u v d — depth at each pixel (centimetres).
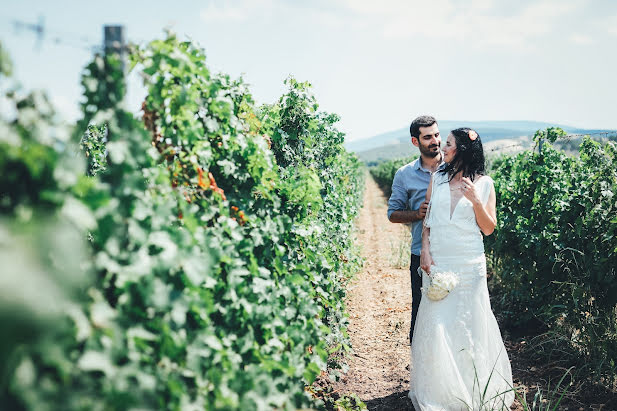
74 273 131
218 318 235
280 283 301
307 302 307
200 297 197
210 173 275
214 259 216
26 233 125
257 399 212
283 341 271
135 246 179
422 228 402
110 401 145
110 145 181
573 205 480
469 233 348
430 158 412
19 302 108
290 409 233
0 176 137
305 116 511
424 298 361
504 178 699
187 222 214
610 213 432
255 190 324
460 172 357
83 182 157
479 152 355
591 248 439
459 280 346
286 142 492
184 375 185
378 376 443
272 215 327
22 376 119
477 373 342
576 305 423
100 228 165
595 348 395
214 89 278
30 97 155
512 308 579
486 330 350
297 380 267
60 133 156
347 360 478
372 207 2145
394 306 659
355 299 701
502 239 595
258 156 306
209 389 198
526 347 483
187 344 191
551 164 571
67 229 134
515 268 564
